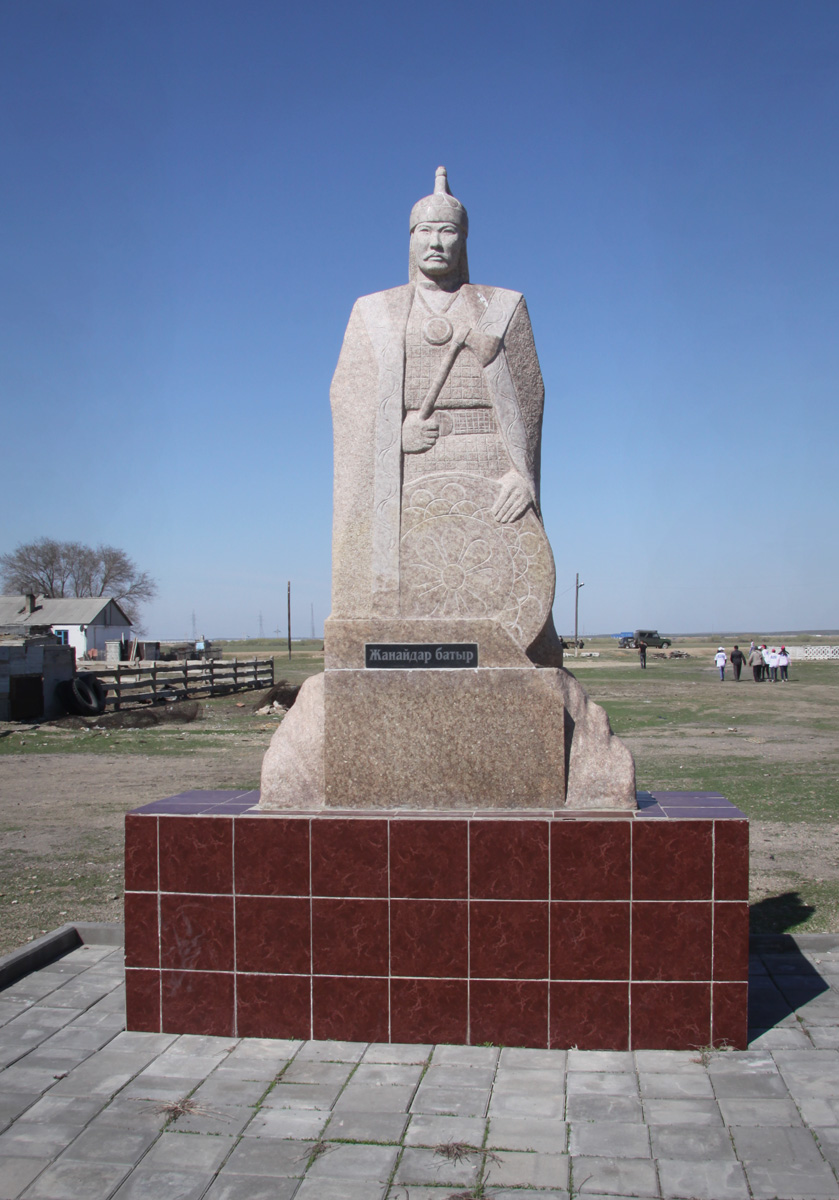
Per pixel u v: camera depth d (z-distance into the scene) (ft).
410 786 15.69
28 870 26.78
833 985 17.11
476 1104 12.67
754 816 32.76
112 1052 14.43
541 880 14.39
